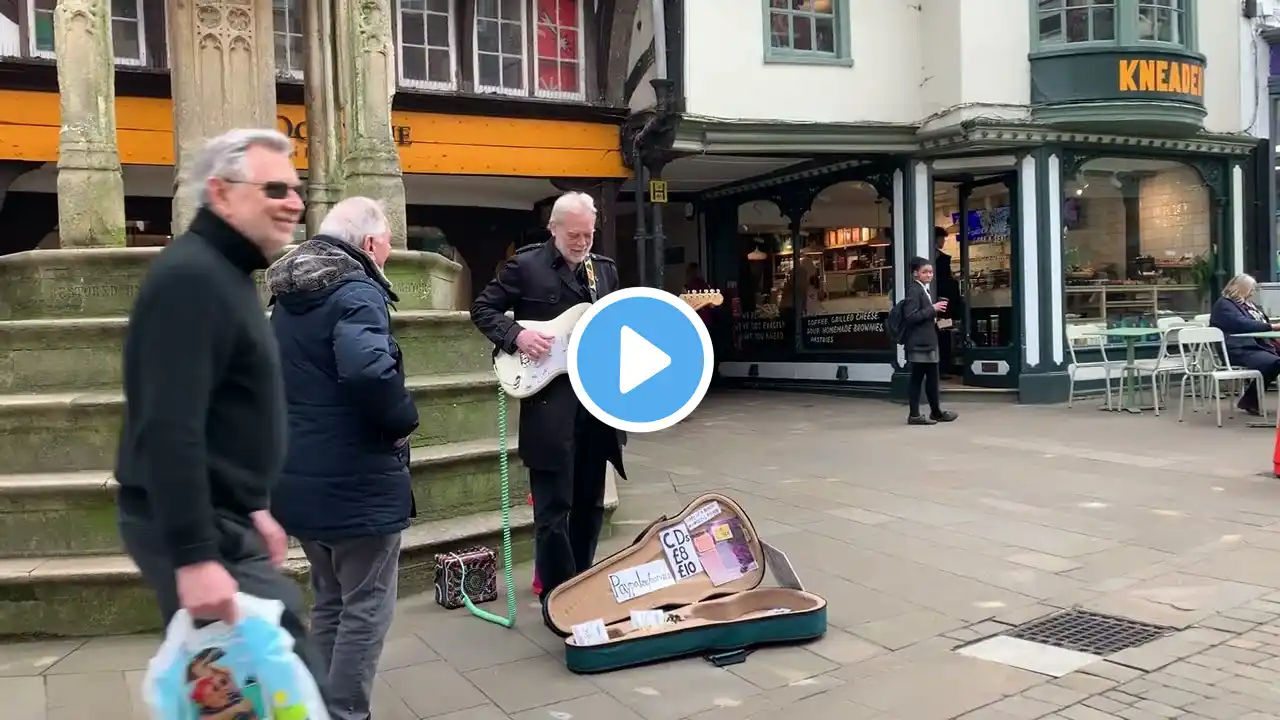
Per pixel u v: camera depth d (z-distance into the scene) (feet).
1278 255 47.19
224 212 7.09
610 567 13.96
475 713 11.57
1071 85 40.52
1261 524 19.30
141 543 6.82
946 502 22.15
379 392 9.75
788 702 11.72
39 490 14.79
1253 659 12.53
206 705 6.59
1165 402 37.52
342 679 10.25
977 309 43.80
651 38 38.01
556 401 13.87
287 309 10.34
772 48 40.27
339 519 10.07
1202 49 44.24
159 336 6.56
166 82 32.14
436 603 15.81
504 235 44.83
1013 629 14.01
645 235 39.24
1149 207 44.80
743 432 35.09
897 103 42.39
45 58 30.81
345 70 24.36
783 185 48.70
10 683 12.65
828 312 47.50
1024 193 41.52
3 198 30.68
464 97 36.09
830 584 16.29
